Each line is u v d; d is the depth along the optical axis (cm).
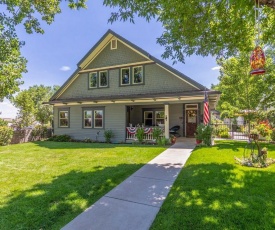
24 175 550
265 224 282
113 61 1431
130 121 1508
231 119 2012
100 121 1439
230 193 386
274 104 1420
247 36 586
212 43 609
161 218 310
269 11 508
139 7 473
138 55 1345
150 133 1208
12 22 828
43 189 437
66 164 675
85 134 1494
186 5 481
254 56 353
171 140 1162
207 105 1031
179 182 466
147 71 1316
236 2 337
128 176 530
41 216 323
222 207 330
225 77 1669
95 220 311
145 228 286
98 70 1487
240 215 305
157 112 1541
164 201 372
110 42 1445
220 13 525
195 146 1013
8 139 1335
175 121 1478
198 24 544
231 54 646
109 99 1302
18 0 754
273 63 1450
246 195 377
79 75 1568
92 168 611
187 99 1152
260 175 495
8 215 326
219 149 871
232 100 1720
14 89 1094
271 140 1095
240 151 823
